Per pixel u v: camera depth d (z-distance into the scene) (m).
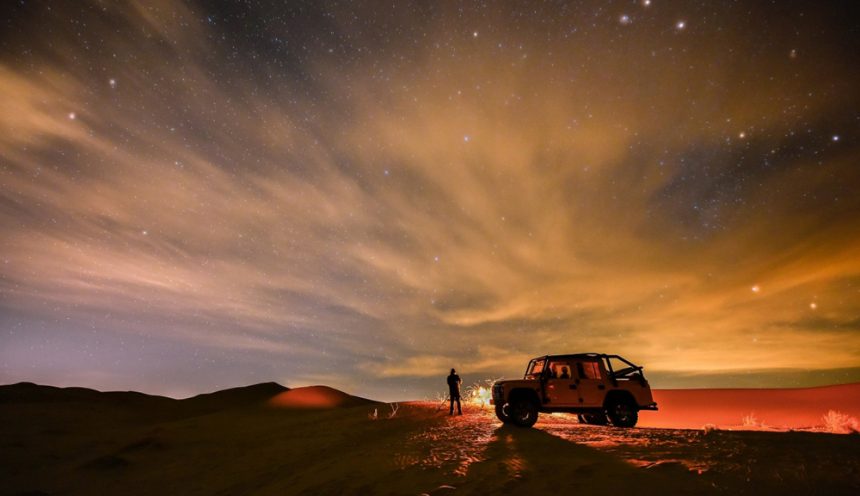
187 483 10.86
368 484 6.74
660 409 27.69
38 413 24.70
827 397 25.95
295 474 9.20
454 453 8.12
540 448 7.86
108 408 30.05
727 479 4.98
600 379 11.79
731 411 25.44
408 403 23.50
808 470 5.21
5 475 13.16
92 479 12.43
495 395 12.01
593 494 4.80
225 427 19.61
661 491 4.69
